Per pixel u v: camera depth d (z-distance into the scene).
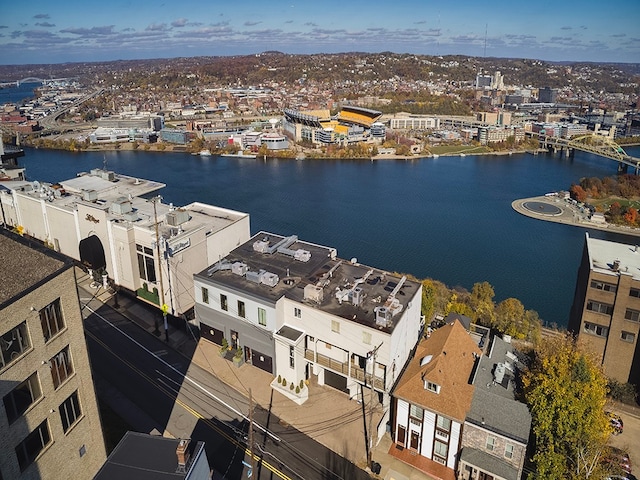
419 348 57.16
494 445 45.50
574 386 46.09
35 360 33.50
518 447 44.09
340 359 57.09
